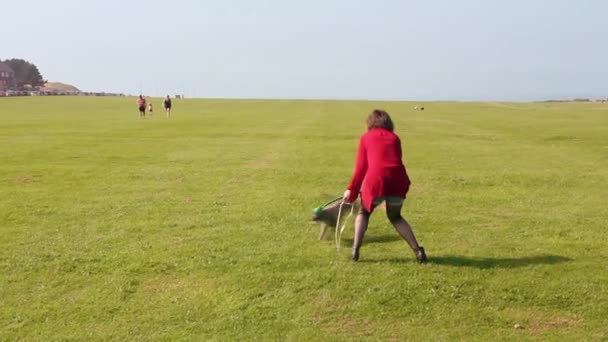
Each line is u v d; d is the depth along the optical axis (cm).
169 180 1464
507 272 727
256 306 632
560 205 1167
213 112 5825
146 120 4244
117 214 1066
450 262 765
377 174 721
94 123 3834
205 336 568
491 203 1181
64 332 577
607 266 756
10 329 584
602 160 1934
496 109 7106
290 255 801
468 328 583
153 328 585
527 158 1986
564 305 634
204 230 945
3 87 18112
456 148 2312
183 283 702
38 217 1045
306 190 1319
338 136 2836
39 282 709
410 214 1062
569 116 5175
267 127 3472
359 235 761
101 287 691
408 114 5572
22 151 2100
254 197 1228
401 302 639
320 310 622
